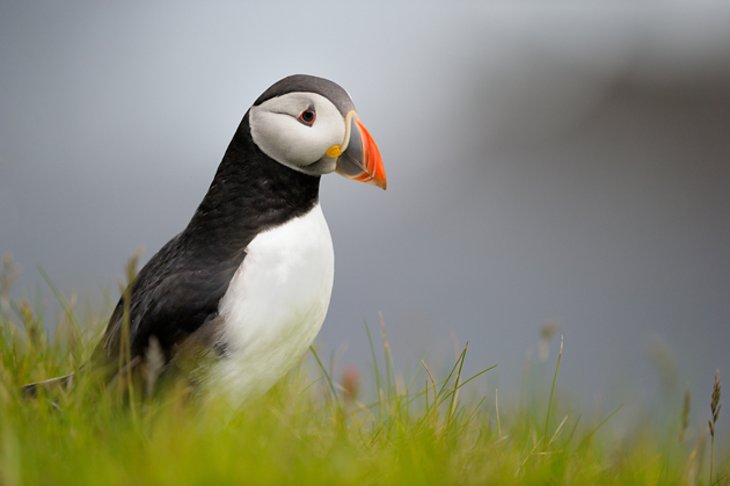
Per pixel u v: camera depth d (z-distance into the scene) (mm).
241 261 4855
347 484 3973
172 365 4750
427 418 4879
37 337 5551
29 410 4422
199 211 5145
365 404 5785
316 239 5016
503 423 5992
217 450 3953
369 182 5078
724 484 5250
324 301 5086
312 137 4930
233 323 4754
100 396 4660
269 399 5340
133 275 4762
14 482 3613
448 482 4137
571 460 4812
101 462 3846
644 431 6027
